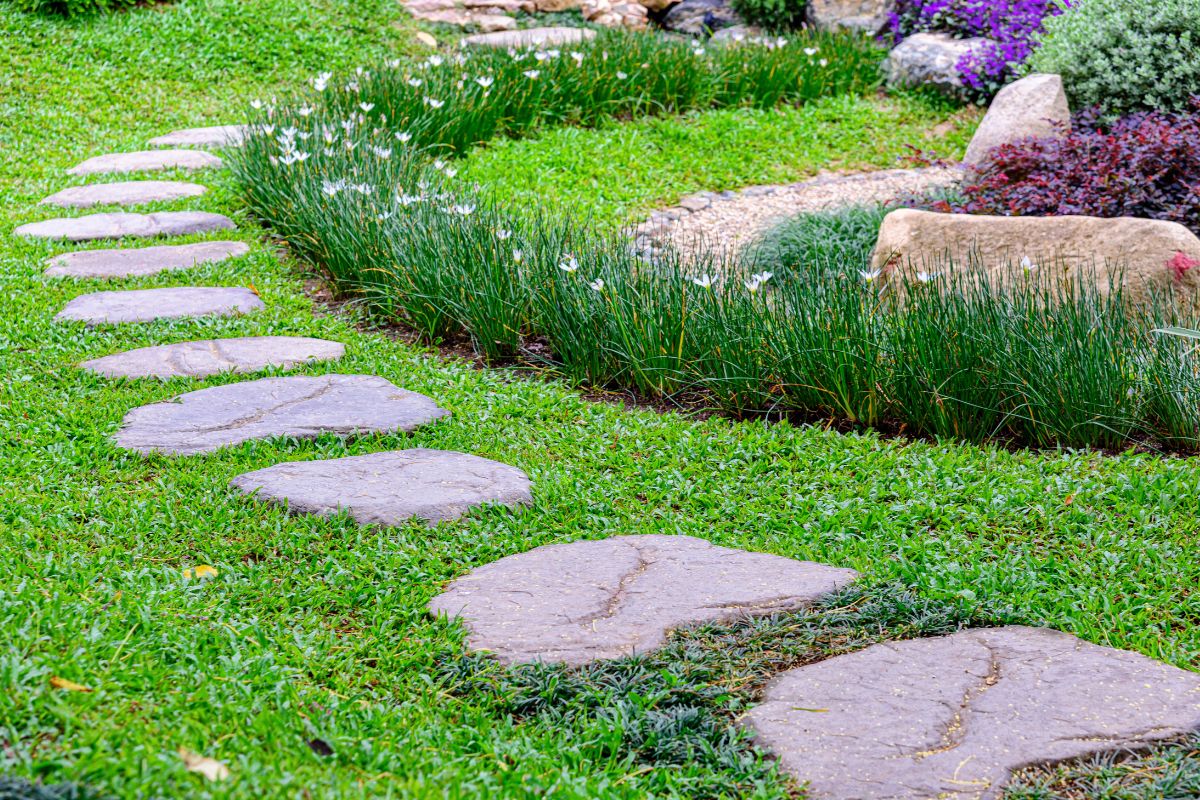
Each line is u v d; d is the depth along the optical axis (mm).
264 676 2900
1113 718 2748
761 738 2725
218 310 6484
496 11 16250
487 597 3438
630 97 11672
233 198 8898
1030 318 5176
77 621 3012
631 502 4277
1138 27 10289
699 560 3662
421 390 5434
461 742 2744
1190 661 3154
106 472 4352
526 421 5141
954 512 4098
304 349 5887
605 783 2572
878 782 2521
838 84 12695
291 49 13469
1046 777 2553
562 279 6023
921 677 2955
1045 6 12227
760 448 4766
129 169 9789
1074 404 4859
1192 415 4824
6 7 12945
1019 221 6520
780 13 15680
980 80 12016
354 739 2641
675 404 5484
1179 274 5973
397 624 3363
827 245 8164
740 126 11344
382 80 10586
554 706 2930
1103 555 3750
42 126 10930
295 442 4676
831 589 3461
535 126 11047
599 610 3330
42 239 7820
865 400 5160
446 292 6273
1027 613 3348
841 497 4297
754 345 5383
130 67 12477
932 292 5422
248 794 2197
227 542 3811
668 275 6035
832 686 2922
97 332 6094
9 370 5453
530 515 4105
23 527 3801
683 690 2938
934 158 10094
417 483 4238
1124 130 8805
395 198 7266
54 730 2371
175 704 2639
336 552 3748
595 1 16797
